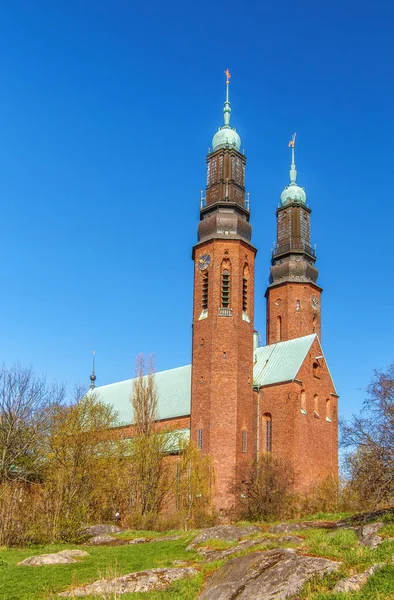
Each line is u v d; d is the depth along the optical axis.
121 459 70.31
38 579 30.59
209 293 80.00
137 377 77.50
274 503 62.00
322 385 83.12
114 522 65.25
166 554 36.50
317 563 24.14
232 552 32.78
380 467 32.97
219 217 82.06
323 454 79.94
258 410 79.88
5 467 58.06
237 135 87.06
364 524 32.75
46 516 50.16
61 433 61.47
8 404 62.12
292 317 96.56
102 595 25.69
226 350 77.44
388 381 34.34
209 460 71.31
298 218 101.75
